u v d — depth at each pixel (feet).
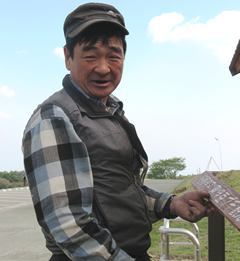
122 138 3.73
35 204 3.09
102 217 3.34
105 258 2.99
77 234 2.92
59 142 3.24
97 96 3.87
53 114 3.40
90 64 3.72
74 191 3.10
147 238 3.85
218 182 4.24
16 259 17.25
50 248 3.45
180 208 4.52
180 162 146.51
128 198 3.56
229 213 3.00
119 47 3.79
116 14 3.82
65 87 4.02
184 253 13.73
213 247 6.52
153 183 65.82
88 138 3.50
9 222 28.45
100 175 3.45
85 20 3.62
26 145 3.34
